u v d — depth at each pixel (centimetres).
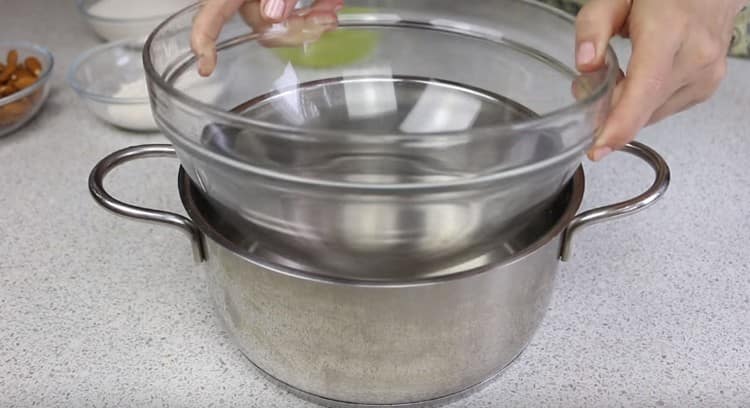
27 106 66
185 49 45
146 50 39
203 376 43
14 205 58
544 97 47
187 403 41
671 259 52
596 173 61
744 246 53
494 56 50
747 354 44
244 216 38
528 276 37
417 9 51
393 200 33
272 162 33
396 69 52
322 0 51
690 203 57
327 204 34
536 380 42
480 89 51
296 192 34
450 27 50
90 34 87
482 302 36
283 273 35
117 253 53
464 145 32
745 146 64
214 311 47
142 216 39
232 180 36
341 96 52
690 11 40
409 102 52
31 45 75
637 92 38
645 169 62
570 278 50
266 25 49
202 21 45
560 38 45
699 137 66
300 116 50
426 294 34
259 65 50
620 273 50
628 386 42
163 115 37
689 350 44
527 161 33
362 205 34
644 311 47
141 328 46
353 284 34
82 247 53
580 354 44
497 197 35
